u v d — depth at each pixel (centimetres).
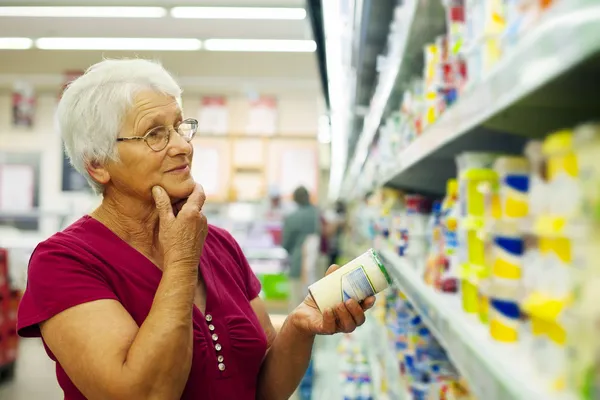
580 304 55
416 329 183
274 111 862
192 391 113
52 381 435
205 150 847
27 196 877
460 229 109
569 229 58
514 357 75
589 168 55
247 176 855
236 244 151
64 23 666
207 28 681
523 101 68
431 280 146
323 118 603
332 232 780
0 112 884
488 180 103
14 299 495
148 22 663
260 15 555
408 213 195
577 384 56
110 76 111
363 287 109
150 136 110
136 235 119
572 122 75
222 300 125
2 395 399
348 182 750
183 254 103
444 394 139
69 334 100
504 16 83
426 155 126
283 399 136
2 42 675
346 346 323
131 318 105
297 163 858
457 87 115
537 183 70
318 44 255
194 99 891
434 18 163
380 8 221
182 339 98
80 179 877
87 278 106
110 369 95
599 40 42
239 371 123
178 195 113
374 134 316
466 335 91
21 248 575
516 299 82
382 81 245
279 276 659
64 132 115
